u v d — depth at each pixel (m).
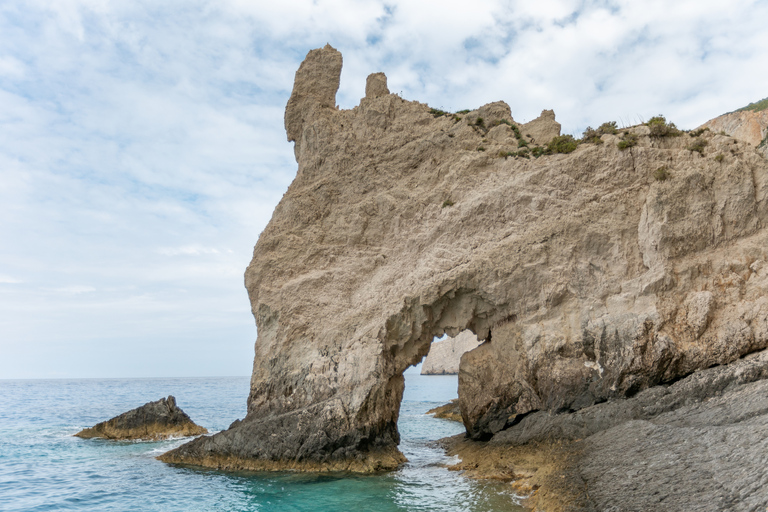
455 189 25.84
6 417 47.78
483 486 17.89
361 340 23.27
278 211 28.25
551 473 16.75
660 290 20.45
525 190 23.80
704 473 12.43
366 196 27.47
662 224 20.81
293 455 21.36
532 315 22.16
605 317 20.73
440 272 23.66
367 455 21.41
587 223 22.27
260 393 24.31
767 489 10.36
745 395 16.16
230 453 22.62
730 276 20.17
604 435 17.42
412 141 27.98
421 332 23.88
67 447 29.47
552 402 20.61
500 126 27.77
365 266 25.91
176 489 19.36
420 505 16.23
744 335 18.77
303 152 29.88
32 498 18.72
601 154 23.27
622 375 19.47
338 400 21.97
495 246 23.31
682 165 22.02
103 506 17.59
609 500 13.14
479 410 23.25
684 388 17.98
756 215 20.97
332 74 30.89
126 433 32.44
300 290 25.38
